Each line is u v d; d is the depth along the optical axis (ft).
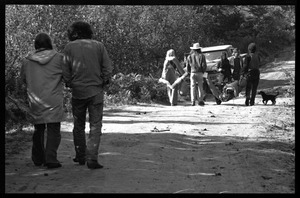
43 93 28.84
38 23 66.69
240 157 33.83
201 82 72.43
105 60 29.43
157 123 48.62
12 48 51.47
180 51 116.37
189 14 122.62
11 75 46.44
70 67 29.40
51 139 29.04
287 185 27.20
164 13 114.32
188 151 35.63
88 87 29.07
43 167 29.35
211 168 30.66
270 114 59.67
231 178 28.30
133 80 78.79
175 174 28.78
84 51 29.14
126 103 70.33
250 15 176.35
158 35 109.19
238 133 44.11
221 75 81.15
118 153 33.63
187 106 71.51
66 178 26.78
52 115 28.76
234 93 75.77
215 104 76.43
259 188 26.25
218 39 153.79
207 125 48.44
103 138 39.11
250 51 71.87
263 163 32.37
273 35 175.22
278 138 42.55
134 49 93.71
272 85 111.55
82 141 29.99
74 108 29.78
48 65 29.25
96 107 29.22
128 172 28.58
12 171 28.17
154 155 33.58
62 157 32.22
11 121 42.27
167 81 75.72
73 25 30.04
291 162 33.35
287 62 150.20
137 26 99.81
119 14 92.94
